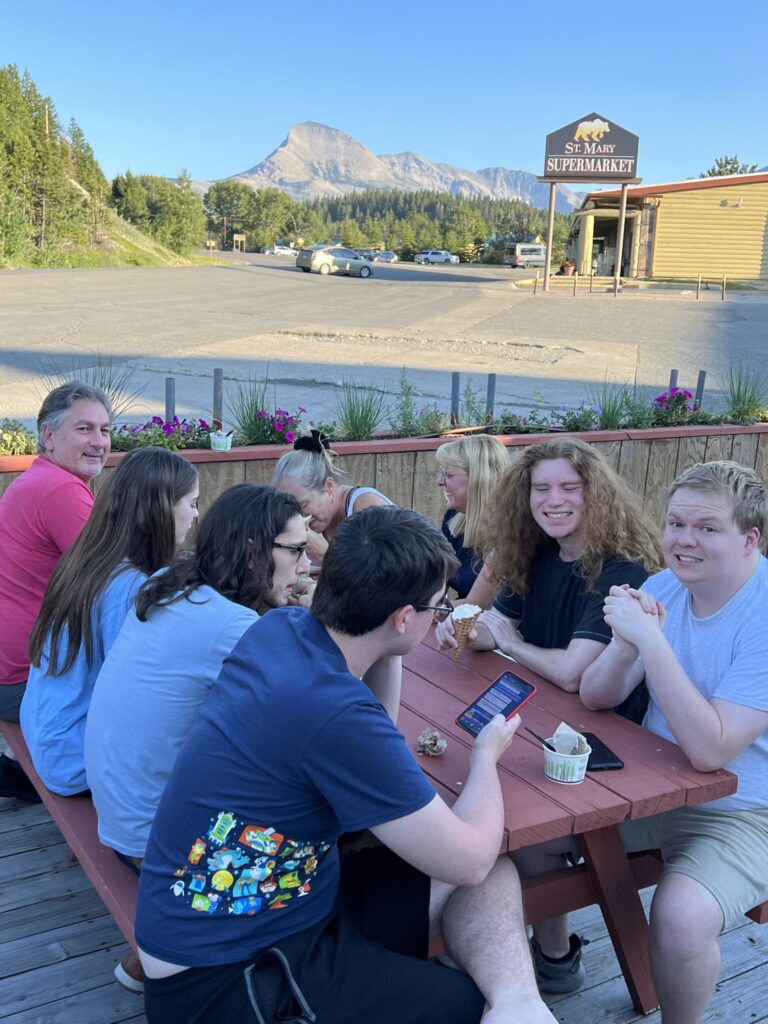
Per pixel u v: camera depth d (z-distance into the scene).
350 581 1.47
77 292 22.84
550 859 2.15
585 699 2.23
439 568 1.50
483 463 3.29
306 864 1.49
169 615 1.81
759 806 2.04
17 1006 2.12
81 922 2.41
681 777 1.91
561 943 2.24
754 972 2.34
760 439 6.64
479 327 17.62
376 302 23.14
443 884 1.81
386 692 2.03
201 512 4.77
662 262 34.03
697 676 2.06
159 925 1.45
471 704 2.13
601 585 2.40
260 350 13.43
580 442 2.53
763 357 14.44
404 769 1.42
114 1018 2.10
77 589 2.14
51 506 2.63
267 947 1.47
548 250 27.72
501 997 1.56
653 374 12.32
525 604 2.73
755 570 2.05
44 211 38.03
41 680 2.26
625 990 2.27
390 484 5.32
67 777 2.20
